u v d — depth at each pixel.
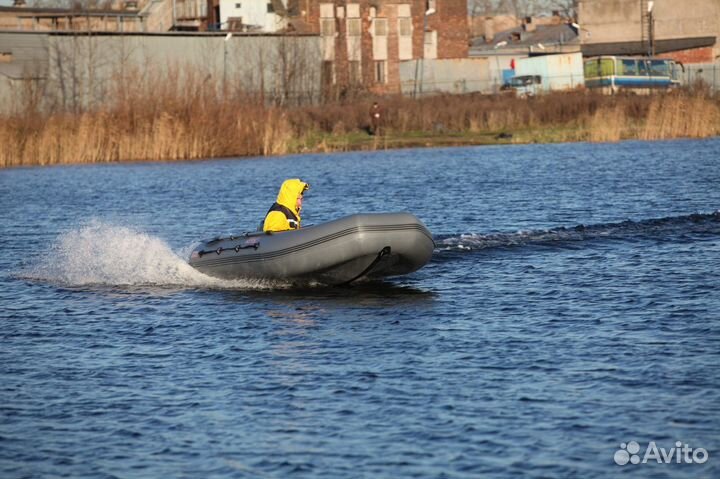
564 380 27.59
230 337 33.47
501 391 26.84
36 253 52.41
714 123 123.25
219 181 88.56
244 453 23.36
